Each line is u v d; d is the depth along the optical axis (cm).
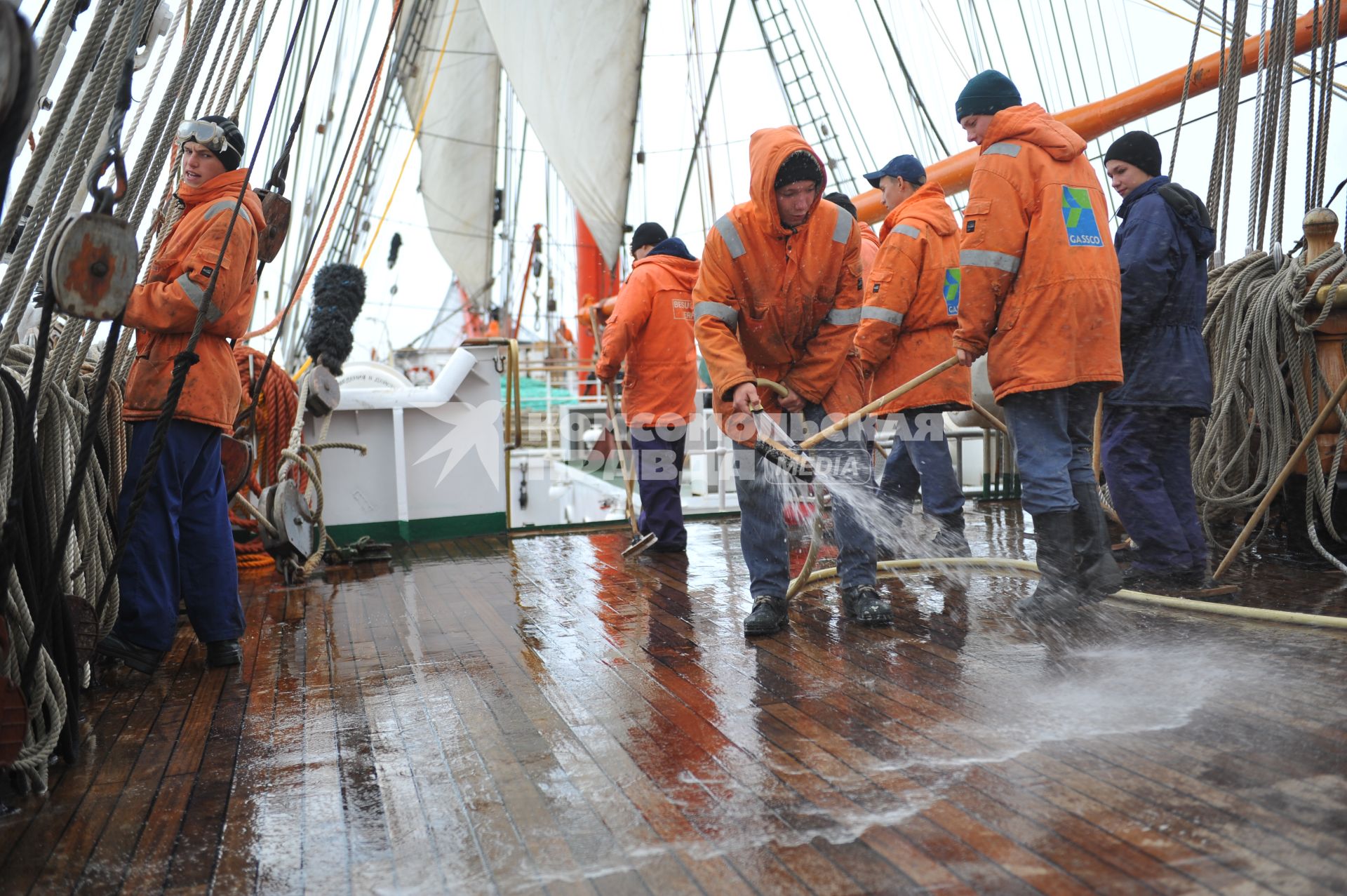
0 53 166
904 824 185
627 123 1891
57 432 282
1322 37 678
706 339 347
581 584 460
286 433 552
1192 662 275
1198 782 193
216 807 215
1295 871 157
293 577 497
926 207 429
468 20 2231
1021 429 337
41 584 244
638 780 215
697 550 550
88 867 189
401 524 616
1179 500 383
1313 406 414
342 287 541
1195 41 588
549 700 279
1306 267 416
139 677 329
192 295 308
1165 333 370
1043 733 226
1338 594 351
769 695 270
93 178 217
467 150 2317
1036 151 329
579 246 2219
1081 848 170
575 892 169
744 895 163
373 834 197
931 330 429
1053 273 323
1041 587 336
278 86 283
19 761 220
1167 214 369
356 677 315
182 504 329
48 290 209
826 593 406
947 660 294
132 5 220
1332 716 225
